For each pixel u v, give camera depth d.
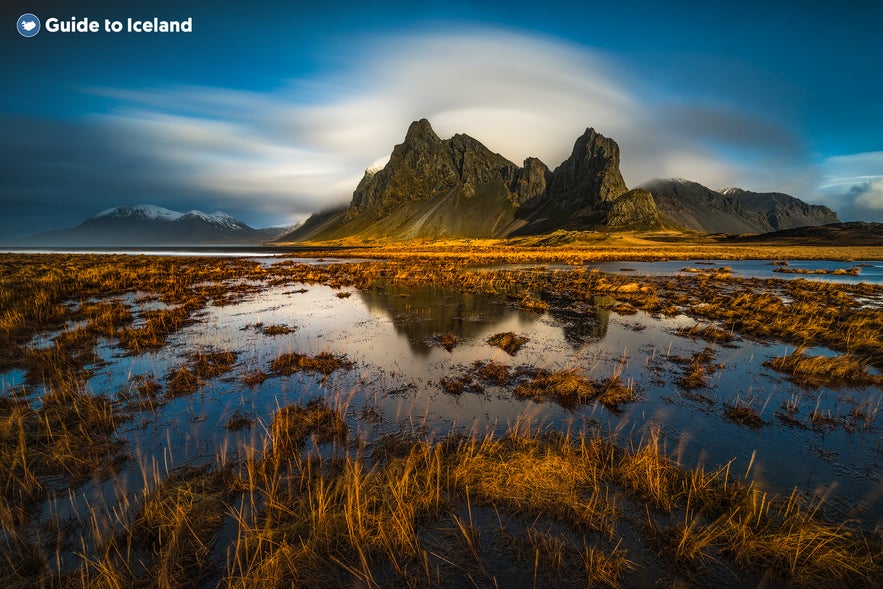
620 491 5.64
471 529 4.91
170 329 15.91
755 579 4.25
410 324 17.11
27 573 4.32
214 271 40.72
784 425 7.85
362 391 9.67
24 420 7.61
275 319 18.08
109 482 5.95
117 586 4.03
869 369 11.09
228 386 9.97
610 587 4.14
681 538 4.66
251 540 4.67
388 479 5.67
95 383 10.05
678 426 7.80
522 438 7.03
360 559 4.49
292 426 7.52
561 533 4.89
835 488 5.82
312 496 5.47
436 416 8.27
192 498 5.43
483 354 12.77
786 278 34.78
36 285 24.58
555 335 15.20
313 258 75.50
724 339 14.41
